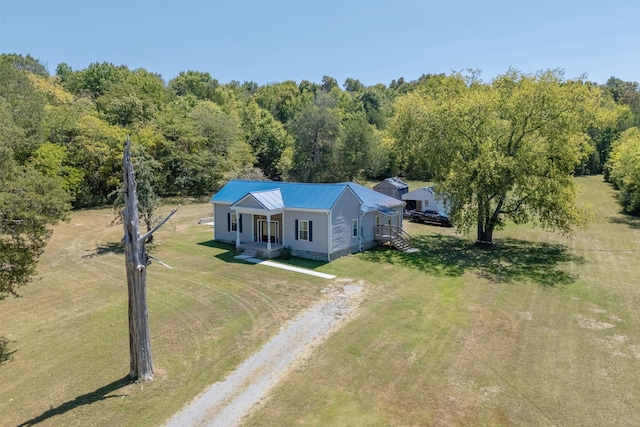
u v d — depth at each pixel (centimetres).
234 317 1557
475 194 2631
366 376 1126
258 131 6381
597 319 1543
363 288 1898
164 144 4478
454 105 2622
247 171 5106
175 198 4644
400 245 2650
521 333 1415
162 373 1151
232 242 2777
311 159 5766
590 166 7606
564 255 2558
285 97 9238
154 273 2128
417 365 1186
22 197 1338
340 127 5959
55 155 3544
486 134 2650
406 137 3133
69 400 1025
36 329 1483
